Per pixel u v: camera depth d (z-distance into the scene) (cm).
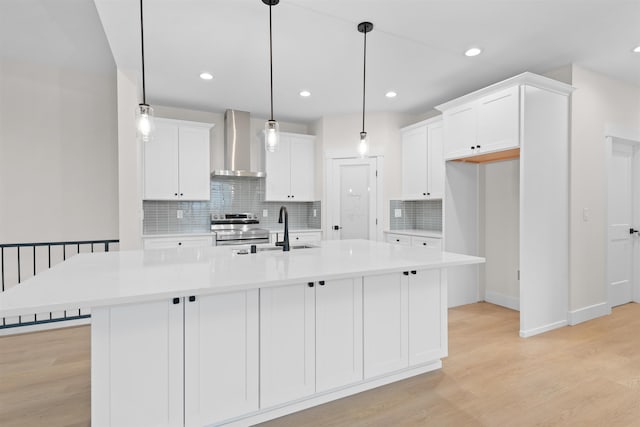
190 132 434
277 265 186
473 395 202
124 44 280
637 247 395
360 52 297
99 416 138
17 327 313
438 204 450
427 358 223
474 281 403
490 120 317
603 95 346
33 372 235
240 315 164
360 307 198
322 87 381
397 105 445
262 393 170
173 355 150
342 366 193
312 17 242
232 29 257
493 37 271
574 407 189
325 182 493
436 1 223
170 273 163
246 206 506
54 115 378
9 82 358
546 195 308
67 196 385
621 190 380
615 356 254
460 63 319
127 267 178
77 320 334
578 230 329
